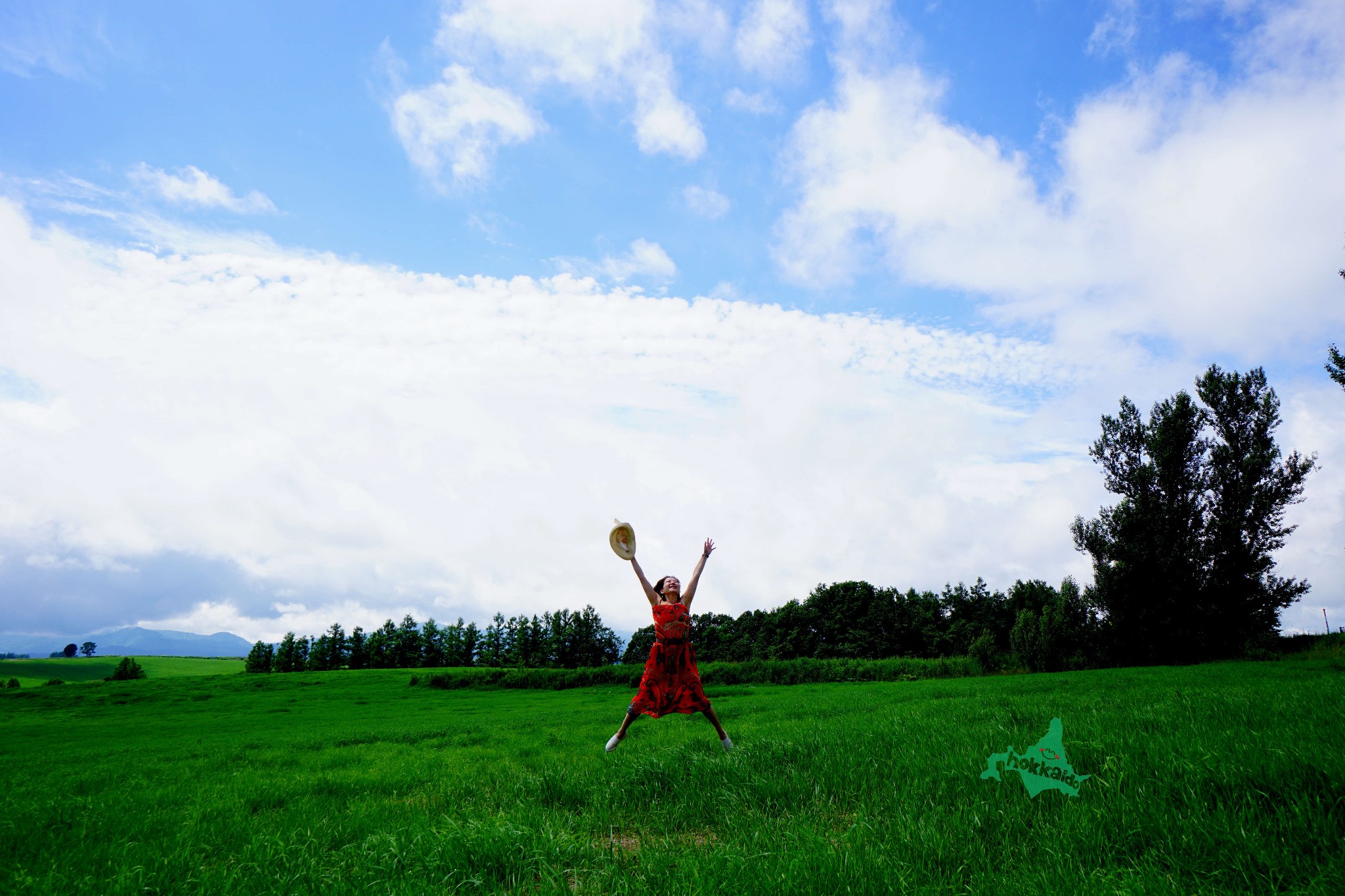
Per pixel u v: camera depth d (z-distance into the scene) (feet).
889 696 82.99
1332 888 10.67
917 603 298.76
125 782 37.68
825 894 12.00
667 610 28.94
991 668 165.99
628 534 30.01
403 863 15.20
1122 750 18.92
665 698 28.66
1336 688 36.11
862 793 18.84
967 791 17.69
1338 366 83.87
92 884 15.69
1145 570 148.56
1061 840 13.53
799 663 177.68
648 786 21.67
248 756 51.49
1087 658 153.07
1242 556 143.13
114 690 241.55
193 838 19.70
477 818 19.03
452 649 396.16
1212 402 152.87
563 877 13.62
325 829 19.74
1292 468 142.82
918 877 12.66
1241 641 140.67
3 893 15.57
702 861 13.79
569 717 85.25
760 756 24.02
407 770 35.76
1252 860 11.85
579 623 396.78
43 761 61.16
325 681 256.52
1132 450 159.33
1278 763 15.24
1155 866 12.19
